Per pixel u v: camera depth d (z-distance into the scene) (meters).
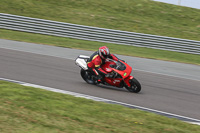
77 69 15.92
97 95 11.80
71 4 33.00
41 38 23.36
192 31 29.80
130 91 12.63
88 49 21.52
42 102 9.63
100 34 24.06
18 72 14.16
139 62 19.22
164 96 12.53
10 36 22.78
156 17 32.16
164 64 19.44
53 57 18.12
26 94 10.34
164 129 8.35
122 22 29.80
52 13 30.12
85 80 13.60
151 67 18.14
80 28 24.12
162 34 28.22
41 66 15.75
